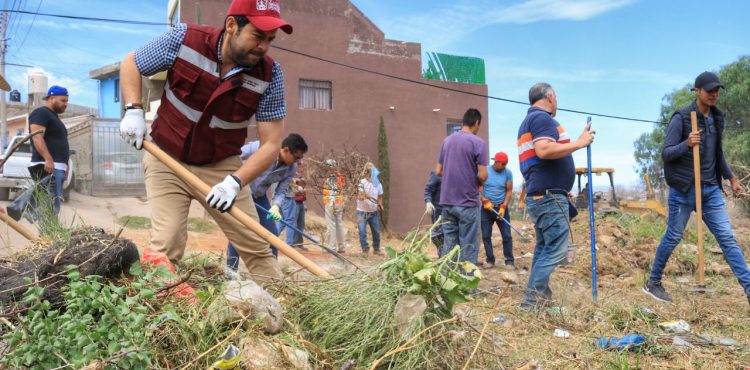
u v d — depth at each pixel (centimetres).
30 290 244
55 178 654
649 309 502
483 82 2406
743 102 3122
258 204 553
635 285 714
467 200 608
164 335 257
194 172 357
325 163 1260
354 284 320
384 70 2172
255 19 313
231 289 288
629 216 1406
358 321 304
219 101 338
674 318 488
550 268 509
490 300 507
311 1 2053
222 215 368
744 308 561
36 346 223
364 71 2131
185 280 288
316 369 275
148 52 336
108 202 1543
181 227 357
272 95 350
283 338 281
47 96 662
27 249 355
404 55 2209
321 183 1277
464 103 2334
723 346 395
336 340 302
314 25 2055
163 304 281
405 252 320
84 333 230
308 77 2041
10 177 1273
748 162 2903
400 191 2181
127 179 1678
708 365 359
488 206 910
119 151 1680
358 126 2114
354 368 282
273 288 336
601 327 430
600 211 1529
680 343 392
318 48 2059
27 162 1302
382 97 2161
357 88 2119
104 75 2658
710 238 1138
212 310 273
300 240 931
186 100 340
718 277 806
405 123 2202
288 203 895
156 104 1382
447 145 628
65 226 440
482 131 2391
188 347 253
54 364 227
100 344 238
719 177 591
